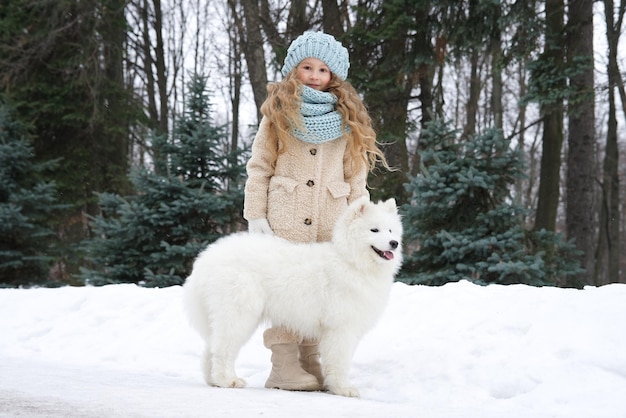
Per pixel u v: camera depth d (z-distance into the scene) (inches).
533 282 354.6
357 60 527.8
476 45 511.8
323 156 161.6
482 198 390.3
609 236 730.8
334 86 164.4
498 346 170.1
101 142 655.8
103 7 650.8
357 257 143.3
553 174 521.7
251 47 552.1
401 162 531.2
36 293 286.2
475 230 375.9
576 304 183.8
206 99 455.2
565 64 478.6
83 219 669.9
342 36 529.7
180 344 217.2
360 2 555.8
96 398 104.3
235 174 448.8
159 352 211.8
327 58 162.7
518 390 147.7
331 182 161.8
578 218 533.0
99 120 632.4
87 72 639.8
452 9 497.4
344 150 166.6
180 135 450.0
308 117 157.0
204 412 94.1
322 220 159.9
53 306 268.4
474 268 358.0
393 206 154.9
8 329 247.8
